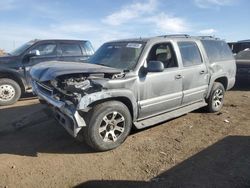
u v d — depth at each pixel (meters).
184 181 3.93
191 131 5.86
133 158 4.61
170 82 5.67
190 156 4.71
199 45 6.62
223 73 7.16
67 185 3.82
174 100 5.86
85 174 4.10
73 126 4.47
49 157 4.62
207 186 3.81
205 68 6.58
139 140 5.33
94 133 4.61
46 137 5.46
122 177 4.04
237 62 11.05
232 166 4.36
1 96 8.23
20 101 8.83
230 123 6.38
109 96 4.64
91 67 4.93
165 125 6.20
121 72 4.90
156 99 5.46
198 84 6.43
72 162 4.45
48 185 3.82
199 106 6.64
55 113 5.00
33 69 5.69
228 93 10.12
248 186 3.82
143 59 5.28
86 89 4.47
